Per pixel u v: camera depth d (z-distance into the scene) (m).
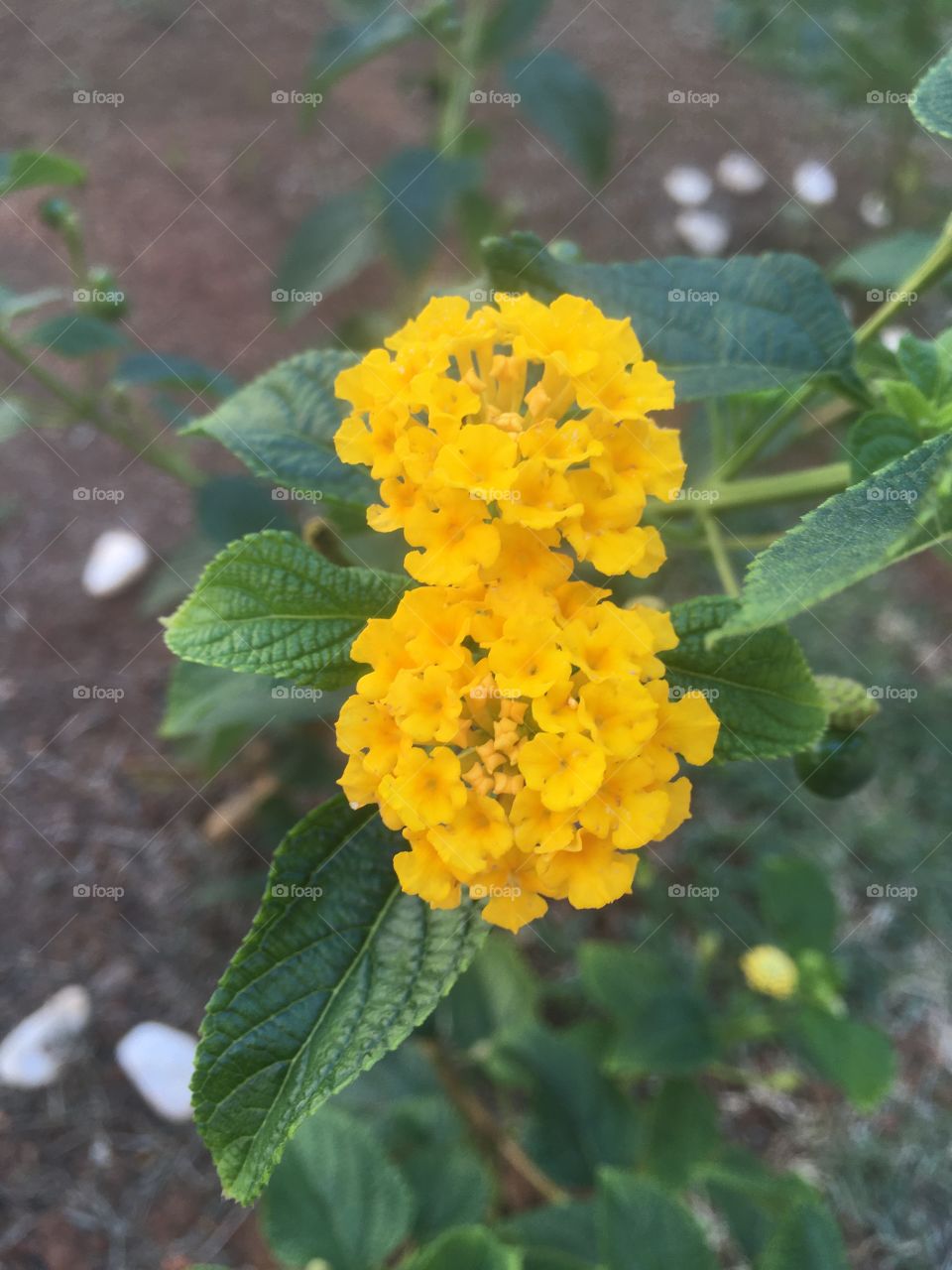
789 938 0.20
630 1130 0.20
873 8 0.35
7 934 0.24
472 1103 0.22
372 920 0.11
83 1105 0.22
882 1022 0.24
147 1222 0.21
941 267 0.14
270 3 0.45
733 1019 0.20
